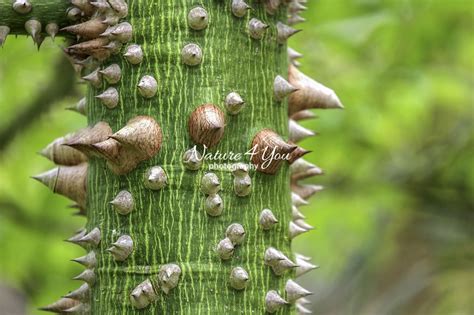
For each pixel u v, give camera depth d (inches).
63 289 84.3
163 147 43.8
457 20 76.9
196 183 43.7
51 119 75.5
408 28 75.8
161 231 43.6
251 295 43.9
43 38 45.4
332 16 74.0
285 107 45.6
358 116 79.7
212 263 43.6
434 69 83.7
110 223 44.1
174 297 43.4
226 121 44.1
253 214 44.2
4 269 84.0
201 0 44.2
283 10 45.9
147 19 44.2
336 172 91.7
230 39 44.4
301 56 47.4
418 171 98.6
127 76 44.2
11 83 75.2
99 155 43.9
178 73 44.0
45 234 83.0
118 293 43.8
